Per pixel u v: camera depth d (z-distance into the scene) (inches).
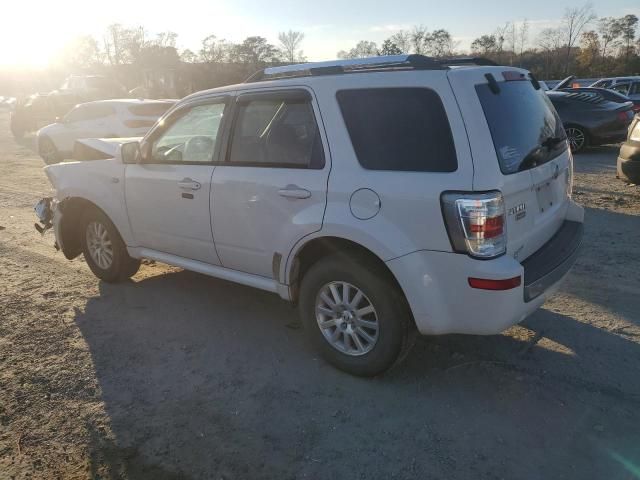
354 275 134.7
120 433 123.6
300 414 129.0
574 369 143.9
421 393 136.1
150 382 144.1
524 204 128.9
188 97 175.5
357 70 139.0
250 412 130.3
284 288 151.6
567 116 528.4
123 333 171.9
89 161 203.0
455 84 121.4
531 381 139.3
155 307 191.5
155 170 179.0
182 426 125.6
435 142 122.1
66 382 144.3
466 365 148.2
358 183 130.5
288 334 169.9
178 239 178.9
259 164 151.9
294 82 146.4
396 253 125.0
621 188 359.6
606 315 174.2
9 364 153.6
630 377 139.6
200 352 159.3
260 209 150.6
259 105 154.3
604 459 111.1
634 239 249.6
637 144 302.5
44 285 214.2
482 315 120.3
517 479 106.7
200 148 169.5
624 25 2415.1
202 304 193.8
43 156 585.9
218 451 117.0
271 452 116.3
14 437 123.0
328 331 147.0
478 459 112.3
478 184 116.0
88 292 206.7
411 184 122.7
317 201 137.6
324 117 138.6
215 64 2255.2
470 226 116.3
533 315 175.8
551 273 130.6
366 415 128.0
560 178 153.0
